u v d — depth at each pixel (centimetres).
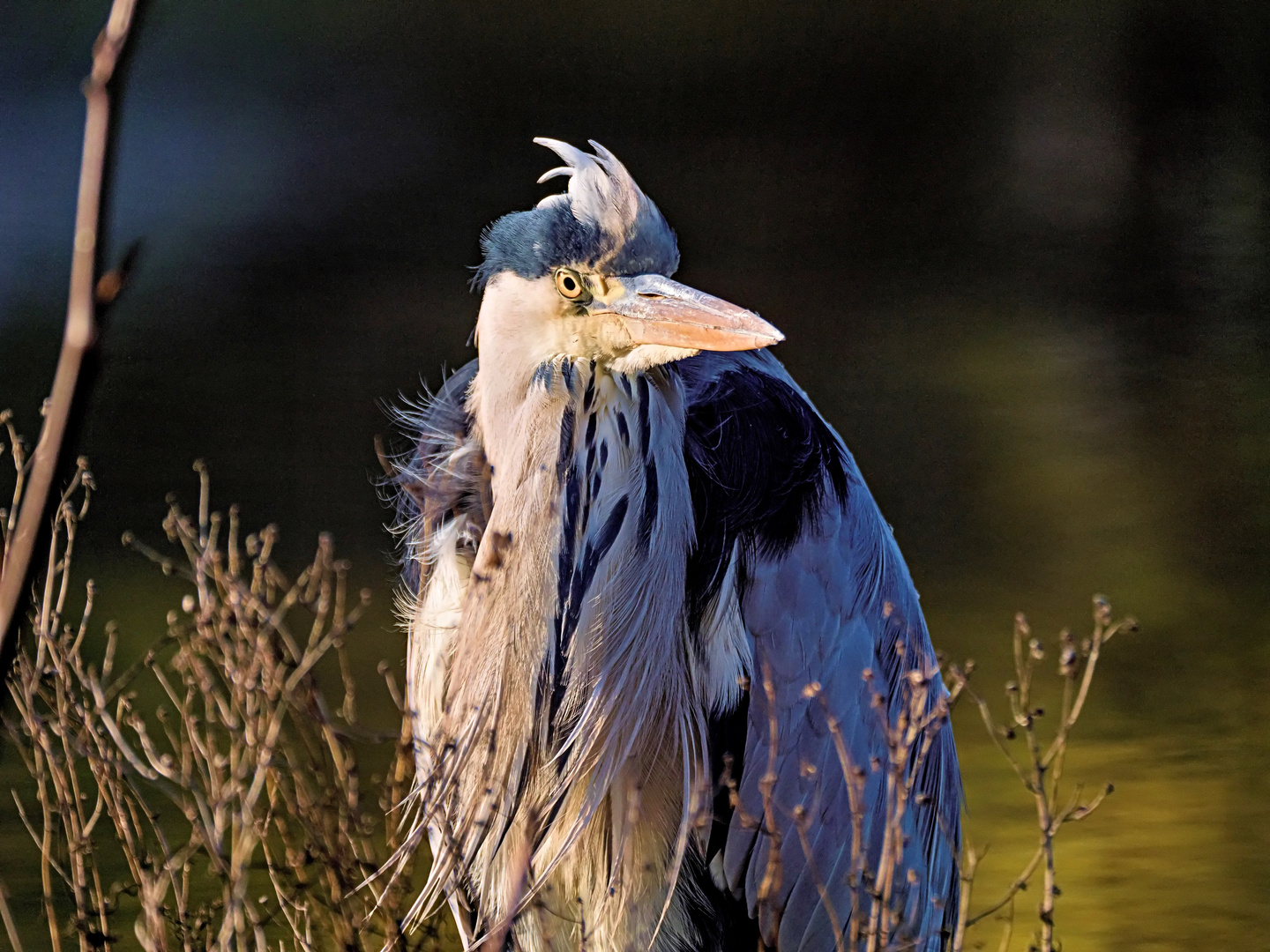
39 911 811
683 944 604
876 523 640
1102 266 2769
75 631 1177
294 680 509
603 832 597
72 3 3198
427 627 612
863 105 3603
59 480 221
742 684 572
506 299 583
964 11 3838
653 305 566
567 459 575
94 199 193
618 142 3444
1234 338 2344
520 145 3375
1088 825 968
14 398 1823
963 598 1388
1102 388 2086
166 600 1270
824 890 541
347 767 528
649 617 571
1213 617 1323
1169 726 1113
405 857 548
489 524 583
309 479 1623
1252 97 3641
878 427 1927
